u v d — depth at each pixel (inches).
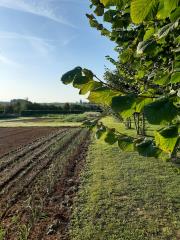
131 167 544.7
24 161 650.8
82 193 407.8
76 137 1066.7
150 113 41.9
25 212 345.7
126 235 282.8
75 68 53.7
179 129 49.6
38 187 443.5
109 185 438.0
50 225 306.8
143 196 384.2
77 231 295.6
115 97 47.1
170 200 365.7
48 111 3331.7
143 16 39.7
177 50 58.3
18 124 2059.5
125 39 107.4
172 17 44.9
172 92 46.2
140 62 99.6
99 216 328.2
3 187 452.8
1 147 912.3
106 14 96.8
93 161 616.4
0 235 278.5
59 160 641.6
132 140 73.5
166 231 287.9
